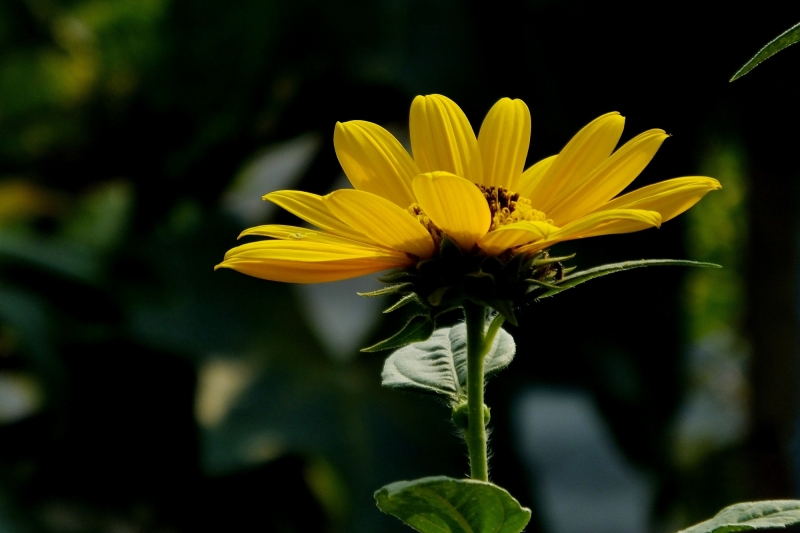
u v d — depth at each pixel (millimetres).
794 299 1311
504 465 1373
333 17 1285
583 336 1362
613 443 1412
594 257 1316
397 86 1322
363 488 1309
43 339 1363
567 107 1287
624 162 610
